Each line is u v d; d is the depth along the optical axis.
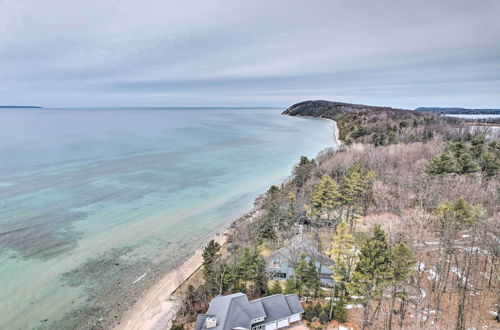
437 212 44.78
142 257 48.34
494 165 61.88
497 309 31.42
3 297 38.22
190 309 37.09
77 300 38.69
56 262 45.62
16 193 69.75
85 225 56.94
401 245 28.56
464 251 38.97
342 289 35.91
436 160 62.44
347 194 55.88
